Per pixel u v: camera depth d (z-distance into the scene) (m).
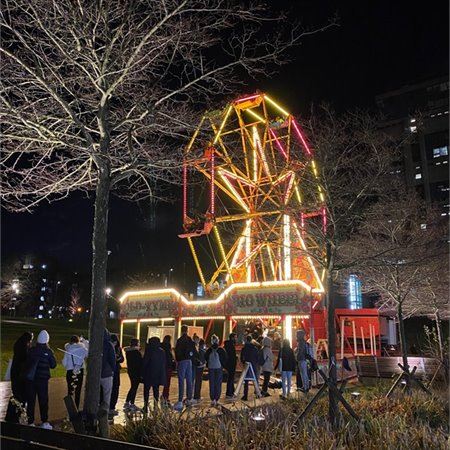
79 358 11.38
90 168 10.04
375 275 20.16
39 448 5.61
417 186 79.50
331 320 11.02
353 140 14.50
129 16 8.91
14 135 9.16
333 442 7.08
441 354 17.47
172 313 23.92
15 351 9.71
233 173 24.94
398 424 8.92
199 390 14.02
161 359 11.56
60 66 9.20
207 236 27.47
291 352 14.68
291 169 13.53
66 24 8.77
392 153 15.12
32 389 9.25
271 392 16.33
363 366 21.08
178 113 9.88
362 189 12.85
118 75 9.34
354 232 19.48
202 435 7.52
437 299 25.41
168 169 10.21
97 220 8.60
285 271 21.56
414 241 18.27
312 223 12.74
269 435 7.53
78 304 97.62
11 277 72.81
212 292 27.03
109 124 9.45
